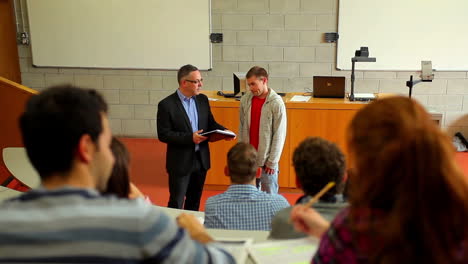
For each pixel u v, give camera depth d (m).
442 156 0.70
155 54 5.82
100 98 0.90
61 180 0.82
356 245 0.76
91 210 0.75
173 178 3.12
